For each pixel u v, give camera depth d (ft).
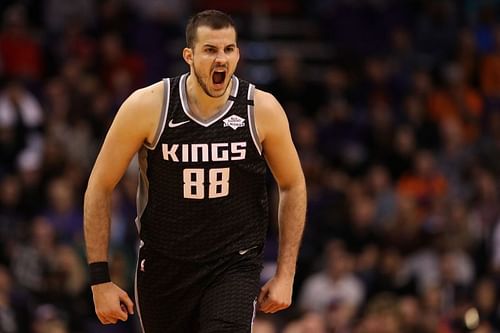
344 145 127.54
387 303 95.66
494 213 118.11
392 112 134.31
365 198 113.60
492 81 144.77
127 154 46.80
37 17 137.18
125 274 99.66
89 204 47.50
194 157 46.32
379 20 149.18
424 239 111.96
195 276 47.65
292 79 133.28
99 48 131.13
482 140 134.41
